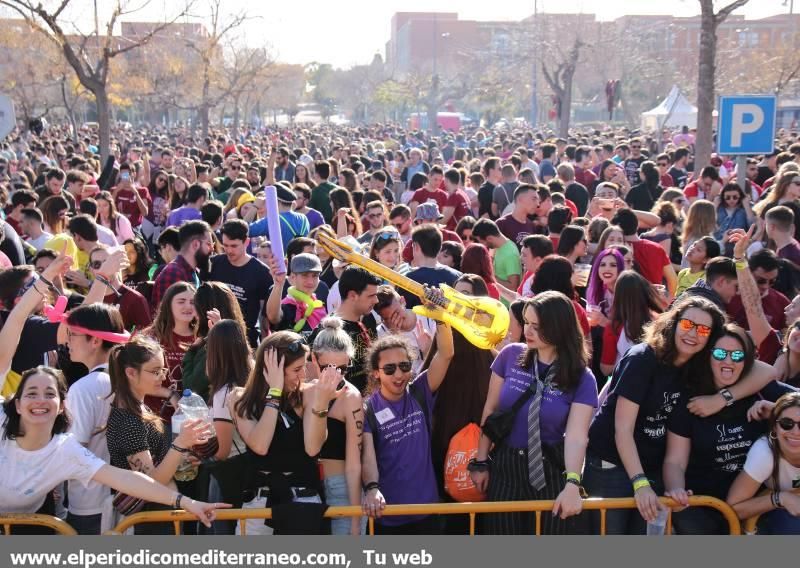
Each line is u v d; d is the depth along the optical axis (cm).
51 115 5856
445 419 509
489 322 458
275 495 446
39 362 565
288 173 1762
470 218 976
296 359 446
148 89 3791
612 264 652
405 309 603
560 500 425
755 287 589
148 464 451
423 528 476
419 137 4184
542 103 6116
